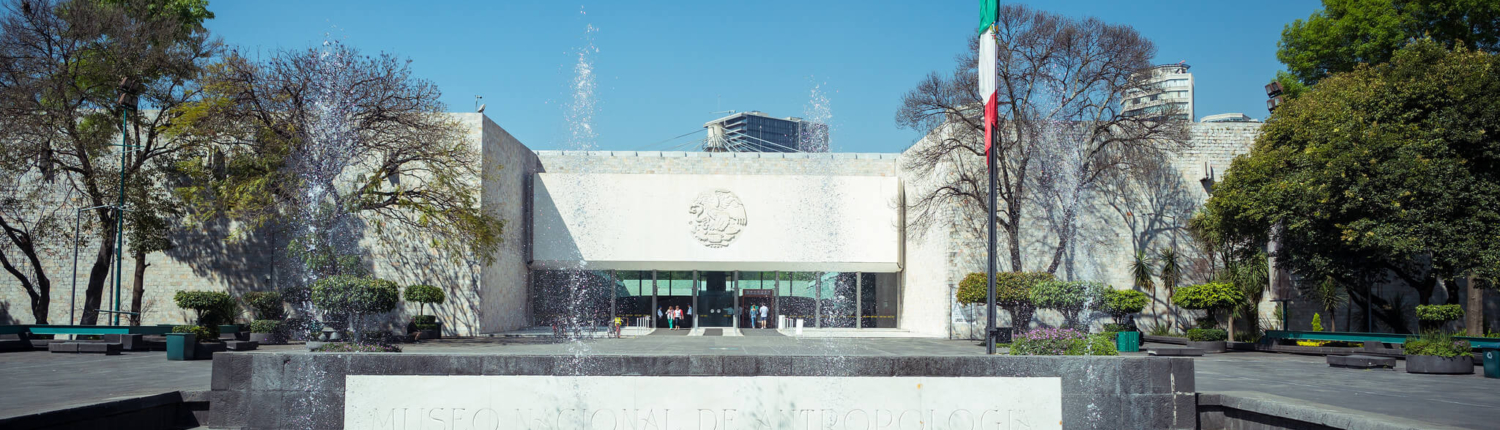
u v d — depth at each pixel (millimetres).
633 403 11148
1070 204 35375
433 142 30250
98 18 29297
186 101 30984
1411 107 25984
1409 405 13117
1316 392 15039
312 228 31156
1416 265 28422
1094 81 33594
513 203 38875
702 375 11211
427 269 34250
